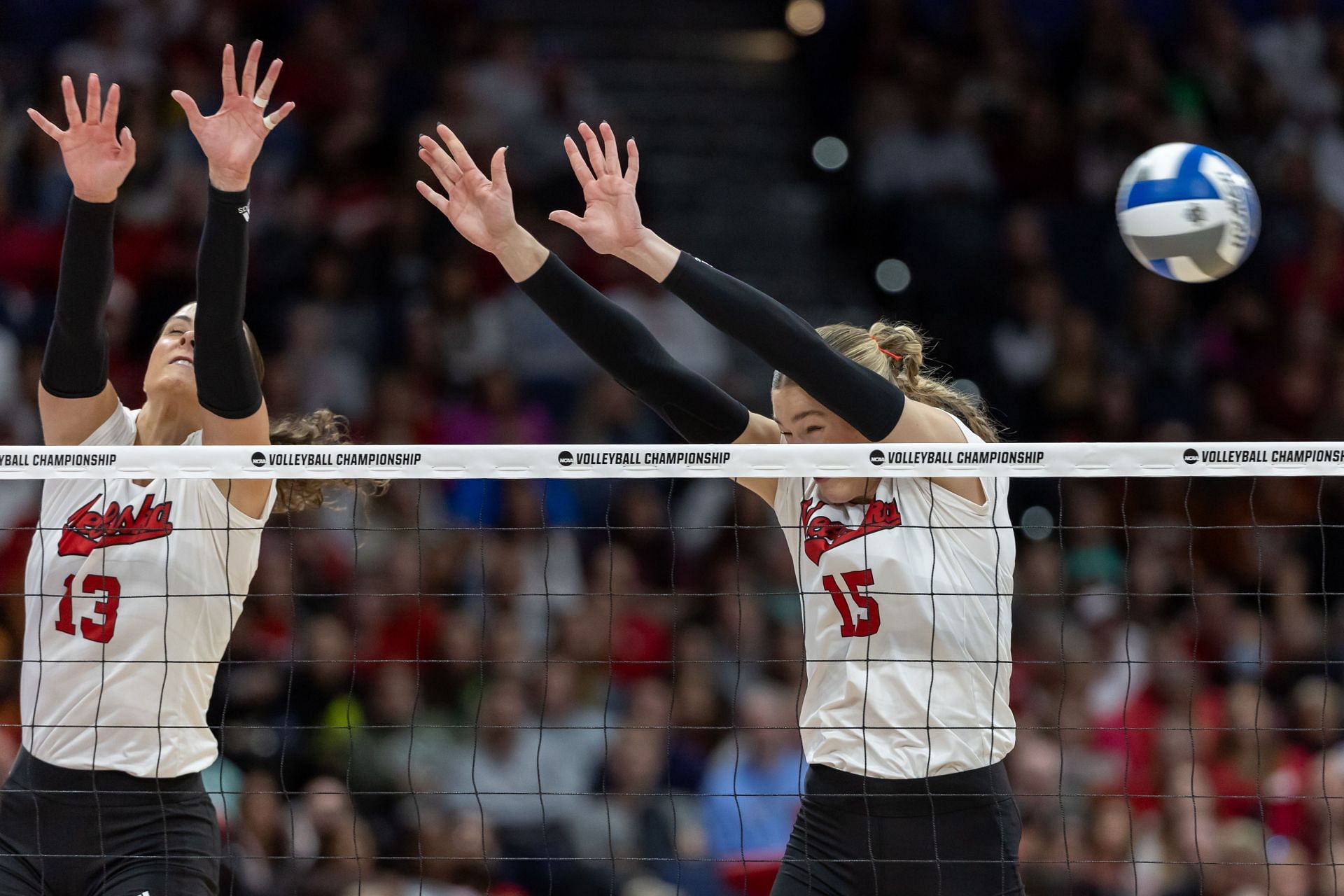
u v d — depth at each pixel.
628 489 34.44
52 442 13.80
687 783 27.84
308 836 24.05
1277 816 27.27
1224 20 46.88
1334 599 34.75
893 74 44.75
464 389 36.44
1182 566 34.22
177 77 39.16
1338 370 40.25
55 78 37.91
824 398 12.35
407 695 28.14
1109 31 46.03
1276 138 44.97
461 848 24.81
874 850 12.50
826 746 12.72
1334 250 42.31
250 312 36.69
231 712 26.91
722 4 48.12
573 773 27.56
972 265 40.41
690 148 44.09
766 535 33.81
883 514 12.74
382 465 12.95
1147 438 38.41
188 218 36.75
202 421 13.84
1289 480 35.69
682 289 12.25
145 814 12.96
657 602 32.03
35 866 12.97
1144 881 24.91
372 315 37.06
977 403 14.54
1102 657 30.80
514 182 40.22
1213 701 29.58
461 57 42.59
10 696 27.34
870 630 12.58
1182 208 14.67
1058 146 43.75
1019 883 12.62
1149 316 40.56
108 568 13.16
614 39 46.69
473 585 30.97
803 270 41.59
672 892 25.25
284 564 29.81
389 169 40.09
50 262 36.16
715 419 13.56
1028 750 27.61
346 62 41.19
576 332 13.02
